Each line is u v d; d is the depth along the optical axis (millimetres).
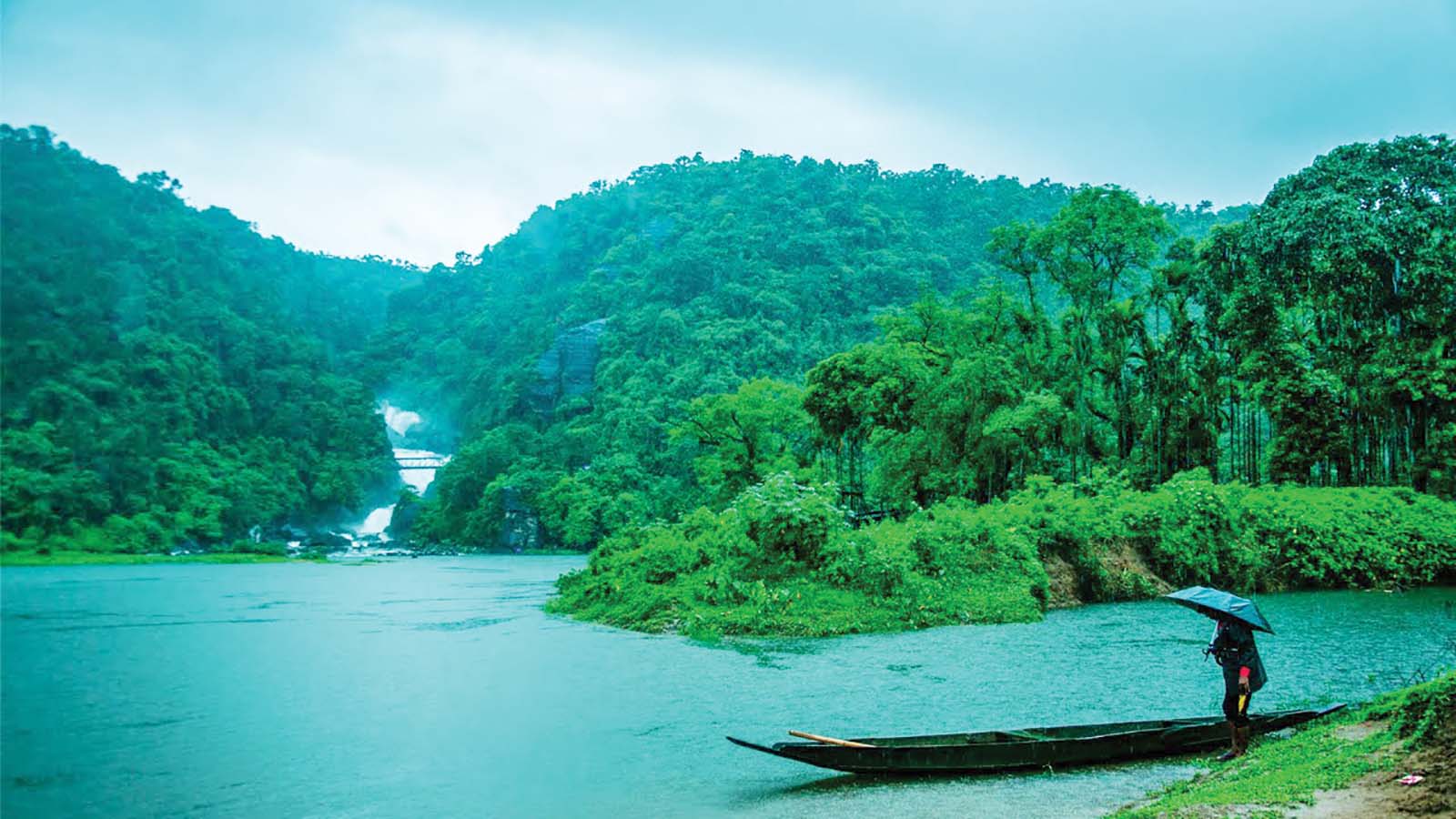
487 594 34469
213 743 10766
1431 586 29156
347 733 11195
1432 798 5984
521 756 10000
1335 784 6688
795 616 19984
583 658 16688
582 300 165125
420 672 15469
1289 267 39938
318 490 107438
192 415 96438
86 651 18328
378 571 54406
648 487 95125
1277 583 28047
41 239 79812
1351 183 40688
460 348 181750
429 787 8906
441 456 138375
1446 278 37250
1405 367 36812
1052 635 18750
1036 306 44938
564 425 122812
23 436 67750
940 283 148250
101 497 71500
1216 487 29016
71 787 9039
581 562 70688
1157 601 25688
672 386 112375
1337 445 37969
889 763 8570
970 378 38500
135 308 99938
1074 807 7711
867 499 45531
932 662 15594
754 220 164750
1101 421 47000
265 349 123562
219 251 135875
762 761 9672
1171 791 7793
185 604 29734
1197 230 111750
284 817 8078
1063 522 25703
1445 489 35312
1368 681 13008
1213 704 11922
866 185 186375
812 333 128625
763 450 51906
